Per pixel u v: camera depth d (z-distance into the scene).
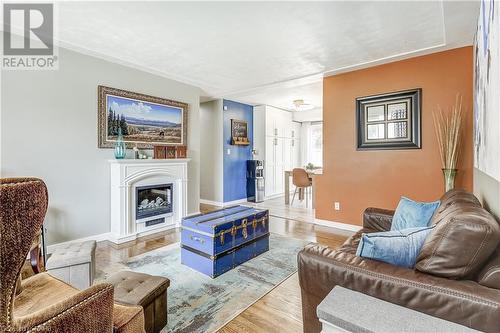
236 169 6.25
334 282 1.23
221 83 4.51
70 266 2.00
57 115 3.00
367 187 3.70
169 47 3.00
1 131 2.64
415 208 2.06
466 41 2.82
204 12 2.25
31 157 2.82
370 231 2.35
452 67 3.04
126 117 3.64
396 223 2.12
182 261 2.65
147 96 3.89
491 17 1.38
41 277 1.32
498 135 1.24
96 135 3.33
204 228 2.43
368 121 3.67
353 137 3.81
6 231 0.61
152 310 1.55
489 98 1.53
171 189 4.06
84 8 2.21
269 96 5.60
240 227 2.65
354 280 1.16
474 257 1.04
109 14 2.30
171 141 4.25
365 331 0.85
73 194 3.14
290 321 1.75
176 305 1.93
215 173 6.01
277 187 7.13
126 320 1.05
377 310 0.96
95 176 3.33
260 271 2.50
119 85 3.57
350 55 3.22
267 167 6.72
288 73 3.95
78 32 2.65
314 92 5.21
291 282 2.29
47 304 1.11
